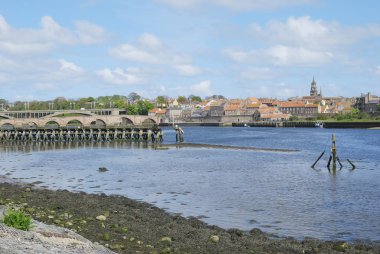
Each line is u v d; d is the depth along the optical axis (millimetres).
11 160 86250
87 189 51156
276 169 68312
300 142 137750
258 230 31594
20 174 64812
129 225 30281
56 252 19438
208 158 87062
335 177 59375
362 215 37062
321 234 31406
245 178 58656
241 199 44156
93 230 28016
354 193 47188
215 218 36219
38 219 30078
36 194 43000
